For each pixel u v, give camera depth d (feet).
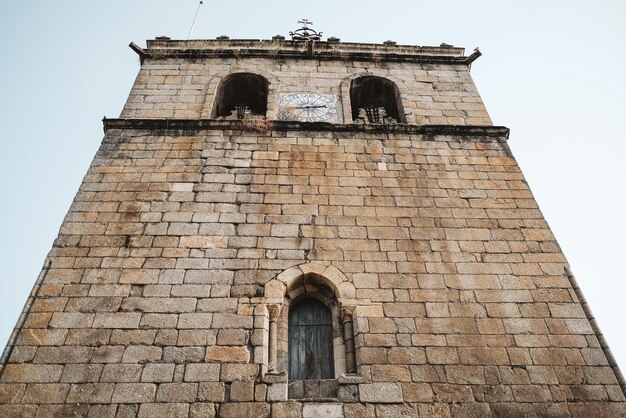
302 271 34.53
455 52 59.36
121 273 33.78
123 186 39.81
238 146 43.93
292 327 34.35
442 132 46.37
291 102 50.72
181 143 43.96
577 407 28.50
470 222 38.50
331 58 56.65
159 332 30.81
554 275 35.19
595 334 31.91
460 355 30.68
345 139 45.21
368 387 29.17
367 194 40.19
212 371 29.27
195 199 39.01
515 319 32.58
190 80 52.54
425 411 28.25
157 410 27.53
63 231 36.01
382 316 32.40
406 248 36.37
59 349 29.73
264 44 58.03
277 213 38.22
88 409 27.37
